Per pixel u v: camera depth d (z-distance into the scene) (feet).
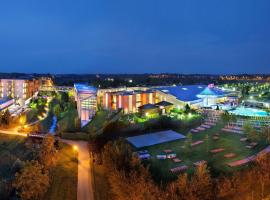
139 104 345.51
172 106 335.88
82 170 175.01
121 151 160.45
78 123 291.58
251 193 124.88
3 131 286.87
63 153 207.00
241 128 240.94
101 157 183.73
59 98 496.23
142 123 253.65
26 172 141.38
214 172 157.99
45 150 183.21
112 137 218.18
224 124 258.16
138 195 116.57
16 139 261.65
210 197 121.60
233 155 181.06
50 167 174.19
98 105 344.69
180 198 117.29
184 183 120.78
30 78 593.83
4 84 517.96
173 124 253.85
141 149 201.16
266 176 131.75
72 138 248.32
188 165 169.68
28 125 313.32
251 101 382.42
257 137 208.44
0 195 147.74
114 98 330.34
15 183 145.48
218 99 380.99
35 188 139.44
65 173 170.40
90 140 230.27
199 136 227.40
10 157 216.74
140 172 138.21
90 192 147.23
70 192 147.64
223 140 213.25
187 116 277.23
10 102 434.30
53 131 290.35
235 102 386.52
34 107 426.51
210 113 302.86
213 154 185.57
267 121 261.24
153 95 360.89
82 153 206.90
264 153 158.20
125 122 255.91
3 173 183.21
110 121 264.72
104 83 619.26
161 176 155.22
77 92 329.52
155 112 313.73
